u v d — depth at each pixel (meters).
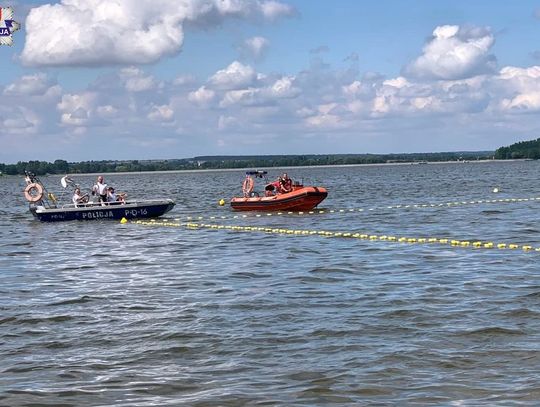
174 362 11.84
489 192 58.78
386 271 19.75
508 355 11.66
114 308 15.84
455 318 14.03
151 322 14.43
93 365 11.79
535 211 38.22
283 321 14.17
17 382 11.03
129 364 11.80
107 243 28.84
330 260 22.22
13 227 37.56
